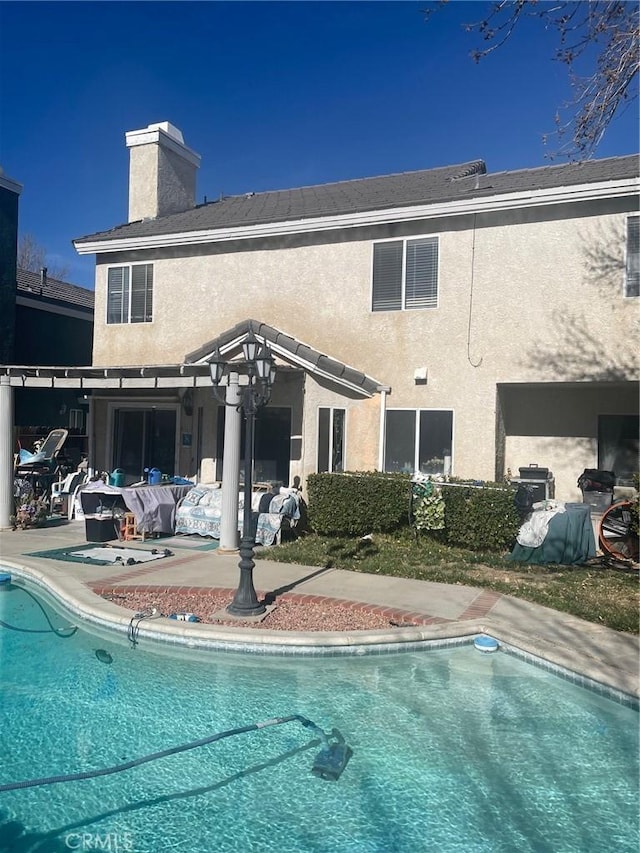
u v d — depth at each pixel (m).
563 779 4.91
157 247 16.28
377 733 5.57
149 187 18.56
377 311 14.21
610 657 6.61
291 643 7.11
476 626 7.64
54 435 18.45
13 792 4.68
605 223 12.24
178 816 4.43
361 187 18.22
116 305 17.02
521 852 4.07
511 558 11.15
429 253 13.72
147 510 12.92
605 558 11.16
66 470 18.48
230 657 7.15
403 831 4.28
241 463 14.46
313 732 5.58
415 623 7.75
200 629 7.32
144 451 16.14
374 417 14.12
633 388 13.88
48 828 4.28
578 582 9.66
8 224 18.97
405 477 12.50
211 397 14.94
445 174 17.42
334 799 4.62
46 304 20.94
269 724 5.64
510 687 6.50
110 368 12.70
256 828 4.30
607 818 4.43
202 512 13.12
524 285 12.88
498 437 13.46
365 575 10.11
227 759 5.13
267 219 14.82
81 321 22.88
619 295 12.13
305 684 6.56
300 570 10.37
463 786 4.80
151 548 11.98
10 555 11.21
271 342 13.30
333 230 14.53
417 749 5.31
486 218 13.20
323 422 13.71
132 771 4.95
